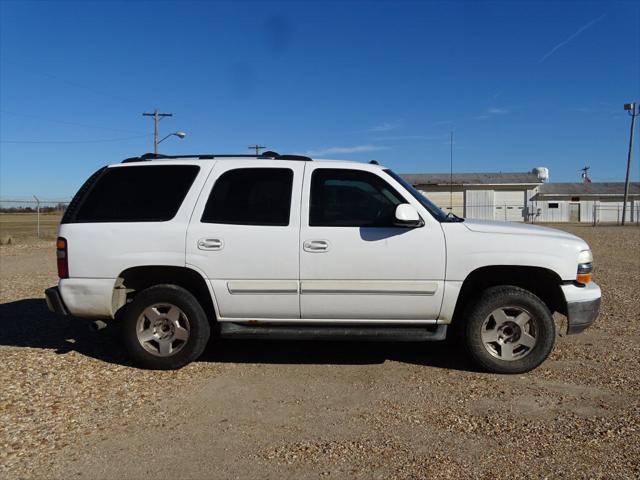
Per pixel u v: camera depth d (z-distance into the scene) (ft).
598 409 13.88
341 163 17.40
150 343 17.15
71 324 23.17
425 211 16.74
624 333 20.94
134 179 17.52
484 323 16.52
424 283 16.35
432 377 16.48
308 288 16.47
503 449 11.78
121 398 14.80
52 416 13.58
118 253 16.76
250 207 16.94
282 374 16.81
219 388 15.60
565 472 10.78
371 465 11.16
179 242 16.66
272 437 12.48
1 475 10.77
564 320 20.86
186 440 12.34
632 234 87.76
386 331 16.72
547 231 17.08
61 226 17.30
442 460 11.33
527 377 16.34
